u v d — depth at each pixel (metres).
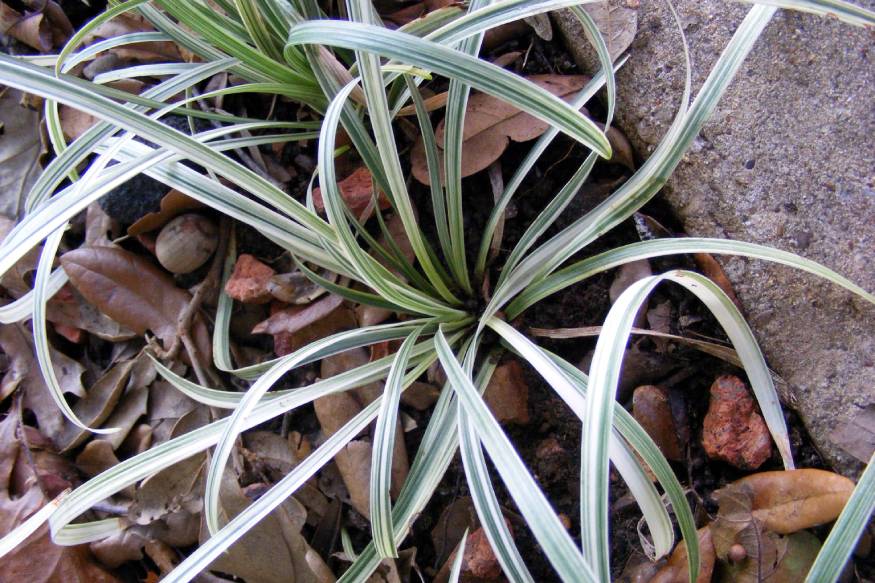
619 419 0.29
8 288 0.39
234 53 0.34
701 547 0.31
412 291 0.33
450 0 0.36
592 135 0.28
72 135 0.40
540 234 0.34
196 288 0.37
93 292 0.36
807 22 0.33
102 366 0.38
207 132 0.34
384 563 0.33
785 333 0.32
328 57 0.33
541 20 0.36
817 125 0.32
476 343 0.33
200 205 0.37
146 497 0.35
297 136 0.36
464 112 0.32
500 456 0.27
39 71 0.29
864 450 0.31
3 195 0.40
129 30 0.40
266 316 0.37
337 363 0.35
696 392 0.34
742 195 0.33
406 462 0.34
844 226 0.32
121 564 0.35
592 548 0.26
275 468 0.35
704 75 0.33
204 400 0.34
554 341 0.35
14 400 0.37
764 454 0.32
